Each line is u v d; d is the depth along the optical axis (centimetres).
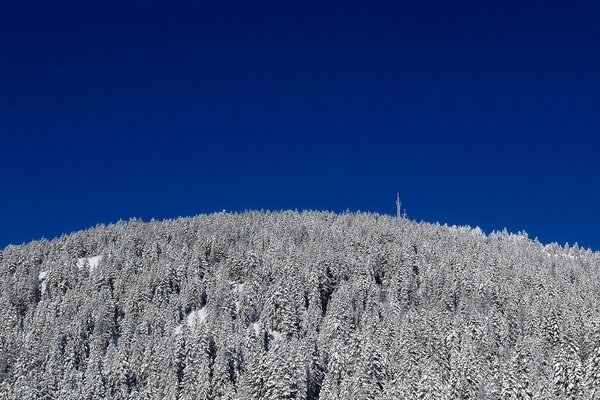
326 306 13500
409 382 7919
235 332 11375
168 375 10238
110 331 12594
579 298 13188
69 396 9162
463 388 8219
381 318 12169
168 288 14350
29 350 11462
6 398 9644
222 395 9250
